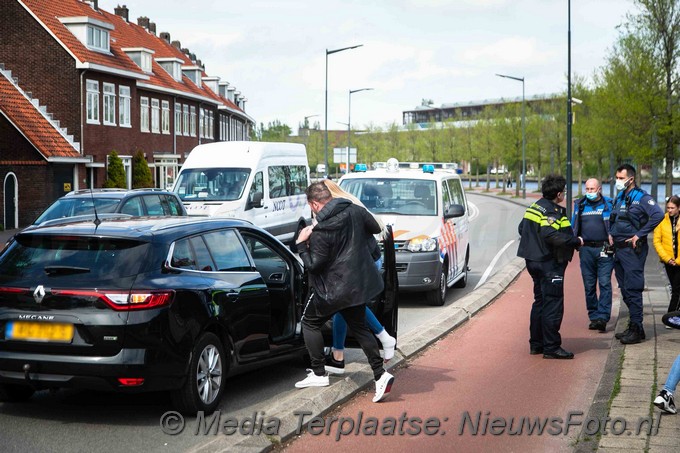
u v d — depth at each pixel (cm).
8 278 649
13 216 3453
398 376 811
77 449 584
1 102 3500
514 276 1648
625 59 3231
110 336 619
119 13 5903
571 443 603
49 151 3481
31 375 630
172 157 4966
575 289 1484
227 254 735
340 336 784
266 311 753
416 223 1301
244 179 1934
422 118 15975
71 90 3856
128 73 4247
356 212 702
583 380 796
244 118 7788
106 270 640
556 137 6084
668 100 3061
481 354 921
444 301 1346
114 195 1658
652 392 709
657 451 554
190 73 6175
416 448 590
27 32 3859
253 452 555
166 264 659
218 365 688
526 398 729
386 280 827
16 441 601
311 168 10194
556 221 888
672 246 1083
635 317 953
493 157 7994
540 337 922
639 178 4209
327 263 697
